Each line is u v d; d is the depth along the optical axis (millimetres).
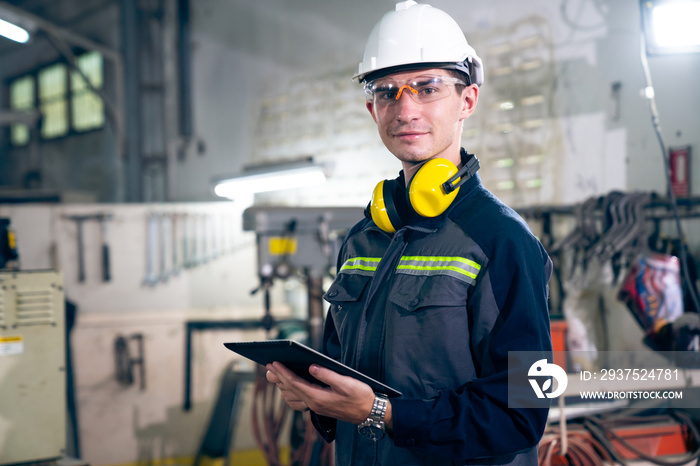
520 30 2857
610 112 2529
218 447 3271
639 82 2424
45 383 2107
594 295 2463
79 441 3238
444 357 940
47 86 6621
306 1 4098
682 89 2275
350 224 2625
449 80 1039
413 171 1081
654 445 1997
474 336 932
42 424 2100
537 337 895
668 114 2332
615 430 1987
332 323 1250
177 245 3500
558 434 1905
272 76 4395
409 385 958
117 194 5445
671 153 2320
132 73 5199
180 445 3371
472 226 967
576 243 2434
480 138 3049
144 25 5188
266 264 2535
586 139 2621
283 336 3279
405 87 1028
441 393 919
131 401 3324
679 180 2293
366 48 1124
